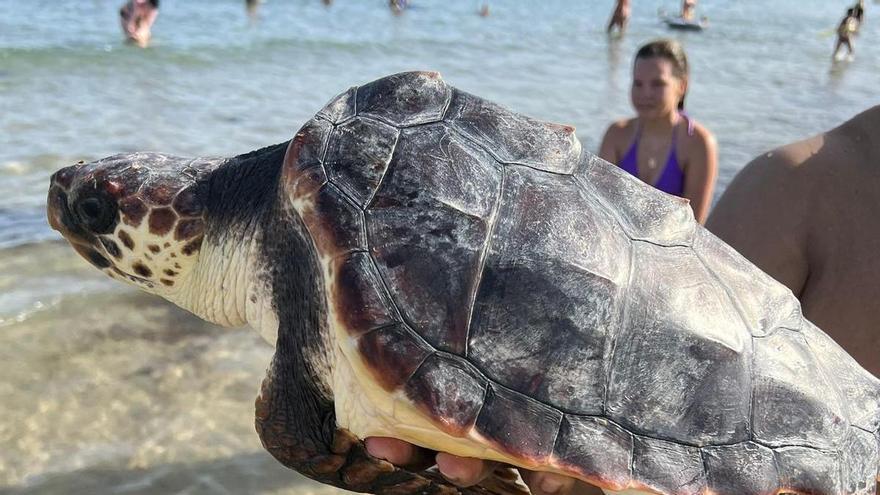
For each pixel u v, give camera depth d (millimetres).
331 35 15773
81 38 12414
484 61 14156
